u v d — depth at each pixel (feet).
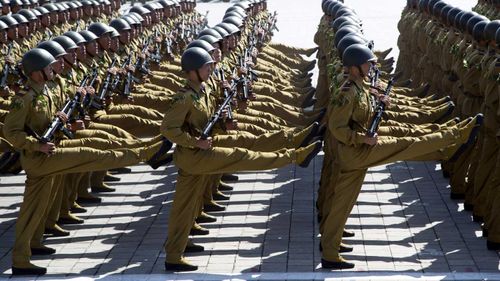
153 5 102.73
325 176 70.28
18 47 85.81
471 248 64.23
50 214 68.44
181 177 60.29
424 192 78.79
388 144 59.00
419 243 65.57
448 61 82.74
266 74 98.27
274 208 75.00
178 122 58.80
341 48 64.75
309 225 70.28
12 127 58.44
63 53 62.44
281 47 125.70
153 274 60.03
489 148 67.62
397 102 80.53
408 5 113.19
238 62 80.53
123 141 64.49
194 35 114.73
